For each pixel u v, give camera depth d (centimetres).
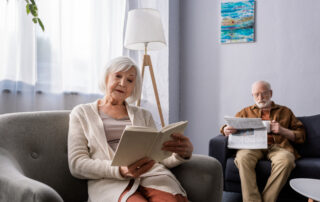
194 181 125
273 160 203
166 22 308
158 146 104
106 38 250
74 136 123
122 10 270
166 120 310
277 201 228
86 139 126
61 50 207
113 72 140
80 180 129
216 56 330
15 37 179
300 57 296
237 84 321
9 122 117
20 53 181
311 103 293
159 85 312
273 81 306
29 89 186
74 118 130
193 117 342
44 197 77
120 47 268
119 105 146
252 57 314
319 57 289
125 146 92
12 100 178
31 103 188
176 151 116
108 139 129
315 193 133
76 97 228
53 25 202
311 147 235
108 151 122
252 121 224
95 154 123
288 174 195
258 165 209
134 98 154
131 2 289
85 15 232
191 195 124
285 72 301
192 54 341
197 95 339
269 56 307
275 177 195
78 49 227
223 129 248
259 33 311
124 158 96
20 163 111
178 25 342
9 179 89
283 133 226
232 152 238
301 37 295
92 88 238
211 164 126
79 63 228
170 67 315
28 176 113
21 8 180
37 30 195
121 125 135
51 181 121
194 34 340
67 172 127
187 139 122
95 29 239
